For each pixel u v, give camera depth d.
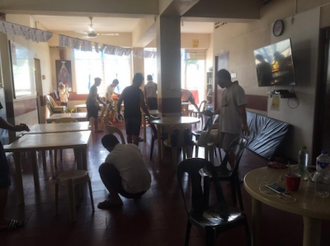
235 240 2.43
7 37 5.16
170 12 5.15
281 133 4.69
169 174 4.12
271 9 5.14
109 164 2.99
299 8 4.39
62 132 3.87
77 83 10.62
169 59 5.52
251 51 5.88
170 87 5.59
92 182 3.85
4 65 5.19
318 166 1.89
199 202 2.20
